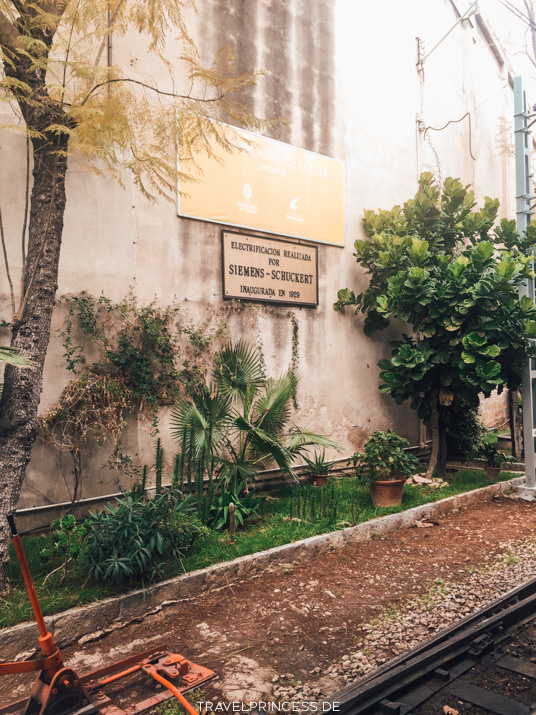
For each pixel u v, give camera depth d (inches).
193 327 292.5
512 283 333.4
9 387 185.6
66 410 240.7
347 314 384.8
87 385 246.1
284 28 347.9
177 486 246.4
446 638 161.3
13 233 234.2
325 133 372.5
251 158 323.3
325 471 343.6
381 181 417.7
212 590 203.2
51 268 194.5
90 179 257.6
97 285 258.2
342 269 382.3
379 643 162.9
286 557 229.3
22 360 162.7
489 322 317.1
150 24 202.7
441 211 383.2
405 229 361.4
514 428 455.5
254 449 283.7
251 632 172.1
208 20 305.1
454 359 330.3
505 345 324.8
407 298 331.6
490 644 157.5
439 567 228.8
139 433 268.4
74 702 122.9
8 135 234.2
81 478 248.1
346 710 127.2
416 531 280.1
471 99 552.7
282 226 339.9
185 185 290.7
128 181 269.9
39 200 194.9
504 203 623.5
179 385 282.4
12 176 235.0
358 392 390.3
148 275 276.4
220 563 210.2
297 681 143.2
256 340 324.5
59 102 189.9
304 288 351.6
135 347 268.7
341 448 375.2
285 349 341.4
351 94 394.0
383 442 303.4
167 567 201.5
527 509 326.3
